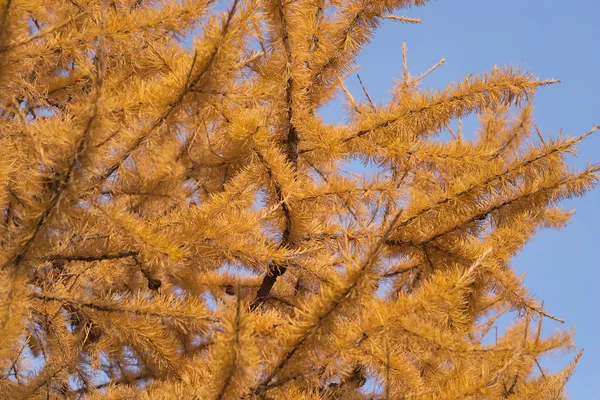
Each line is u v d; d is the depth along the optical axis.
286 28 3.54
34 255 2.27
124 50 3.52
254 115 3.01
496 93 3.33
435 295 2.43
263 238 3.20
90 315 2.93
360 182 3.33
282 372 2.17
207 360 2.90
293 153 3.78
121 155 2.62
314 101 4.08
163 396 2.61
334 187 3.33
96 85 2.02
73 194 2.11
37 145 2.21
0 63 2.27
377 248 1.93
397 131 3.44
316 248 3.29
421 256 3.63
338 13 3.87
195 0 3.55
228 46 2.48
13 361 2.88
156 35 3.53
